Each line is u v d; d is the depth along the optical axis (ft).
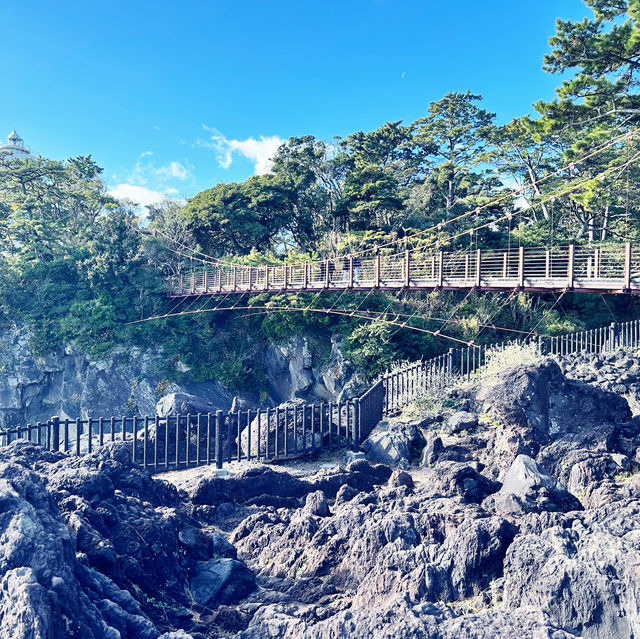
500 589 18.80
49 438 38.99
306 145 176.04
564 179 134.10
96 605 15.71
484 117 157.17
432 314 116.37
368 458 43.09
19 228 170.19
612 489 25.26
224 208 163.63
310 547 23.72
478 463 35.86
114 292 149.79
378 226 147.95
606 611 16.29
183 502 31.83
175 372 139.44
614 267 64.90
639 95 84.69
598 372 50.98
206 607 20.24
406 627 14.44
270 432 45.24
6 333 147.33
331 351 120.88
